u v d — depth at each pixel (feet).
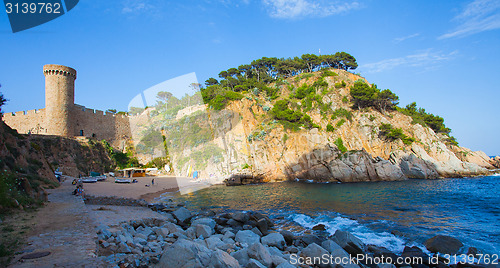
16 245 29.48
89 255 26.89
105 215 57.41
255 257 32.35
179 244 29.35
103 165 189.16
